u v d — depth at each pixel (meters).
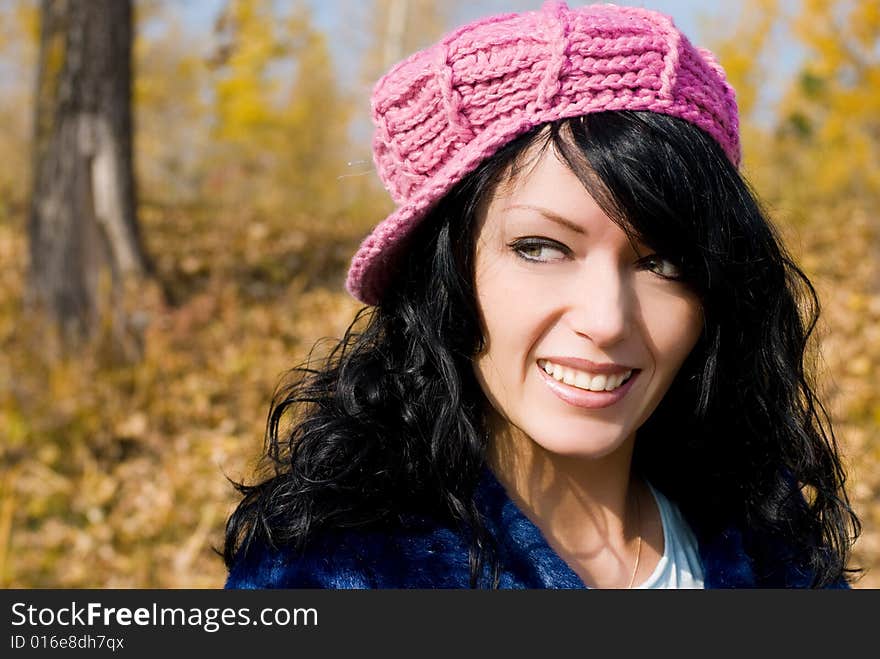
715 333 1.40
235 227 8.14
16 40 15.77
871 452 3.90
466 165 1.23
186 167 13.21
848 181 9.27
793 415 1.57
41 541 3.67
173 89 15.60
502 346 1.27
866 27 8.84
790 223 2.95
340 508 1.30
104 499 3.97
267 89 13.91
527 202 1.20
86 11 5.87
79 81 5.84
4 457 4.21
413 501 1.34
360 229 8.78
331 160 15.03
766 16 10.17
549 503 1.41
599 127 1.19
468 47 1.25
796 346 1.54
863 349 5.02
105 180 5.84
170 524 3.78
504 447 1.40
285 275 6.98
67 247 5.72
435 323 1.34
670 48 1.24
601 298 1.20
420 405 1.37
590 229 1.20
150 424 4.52
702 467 1.58
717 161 1.28
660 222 1.19
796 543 1.61
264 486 1.44
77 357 5.15
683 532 1.56
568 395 1.24
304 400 1.54
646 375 1.28
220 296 6.01
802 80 9.11
